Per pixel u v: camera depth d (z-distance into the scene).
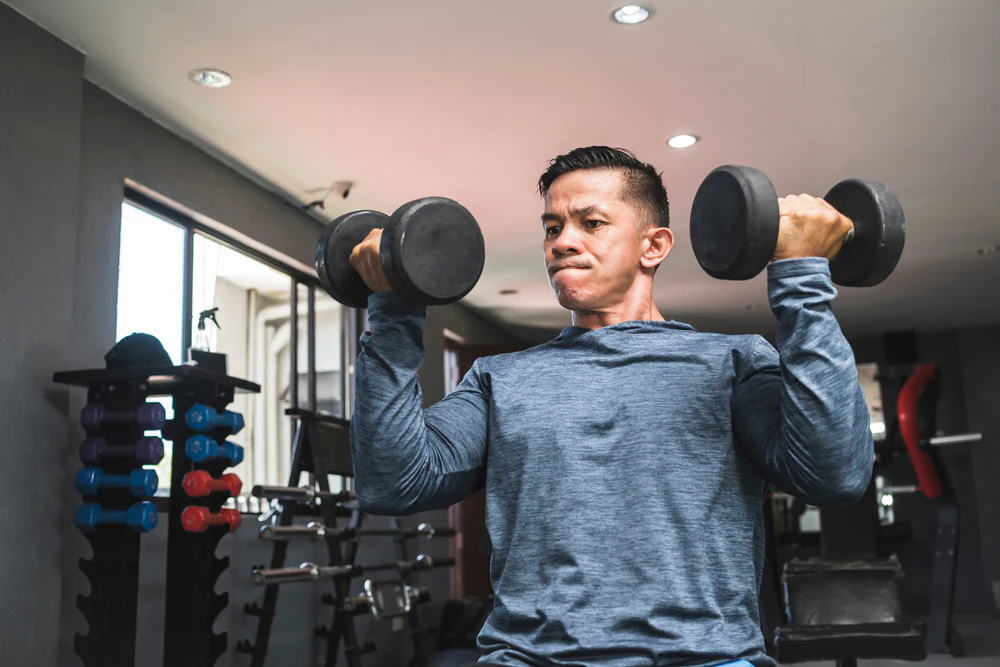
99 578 2.89
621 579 0.97
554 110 4.00
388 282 1.00
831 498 0.92
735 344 1.07
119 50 3.36
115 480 2.90
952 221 5.65
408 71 3.61
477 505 7.31
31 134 3.09
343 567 4.12
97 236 3.47
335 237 1.05
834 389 0.90
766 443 0.97
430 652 6.06
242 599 4.06
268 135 4.11
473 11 3.19
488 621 1.05
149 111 3.82
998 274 6.92
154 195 3.88
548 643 0.97
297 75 3.60
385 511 1.05
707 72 3.68
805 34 3.40
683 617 0.95
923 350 9.12
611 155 1.17
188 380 3.04
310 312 5.23
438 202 0.97
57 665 2.97
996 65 3.68
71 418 3.14
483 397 1.15
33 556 2.92
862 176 4.86
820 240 0.95
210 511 3.05
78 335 3.31
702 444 1.01
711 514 0.99
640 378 1.05
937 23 3.35
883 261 0.99
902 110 4.09
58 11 3.11
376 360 1.00
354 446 1.02
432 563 5.11
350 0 3.09
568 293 1.14
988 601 8.55
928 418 5.81
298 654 4.51
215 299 4.35
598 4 3.17
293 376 5.00
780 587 6.50
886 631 3.84
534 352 1.15
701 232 1.02
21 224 3.02
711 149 4.46
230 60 3.46
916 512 8.88
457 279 0.99
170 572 3.01
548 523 1.00
